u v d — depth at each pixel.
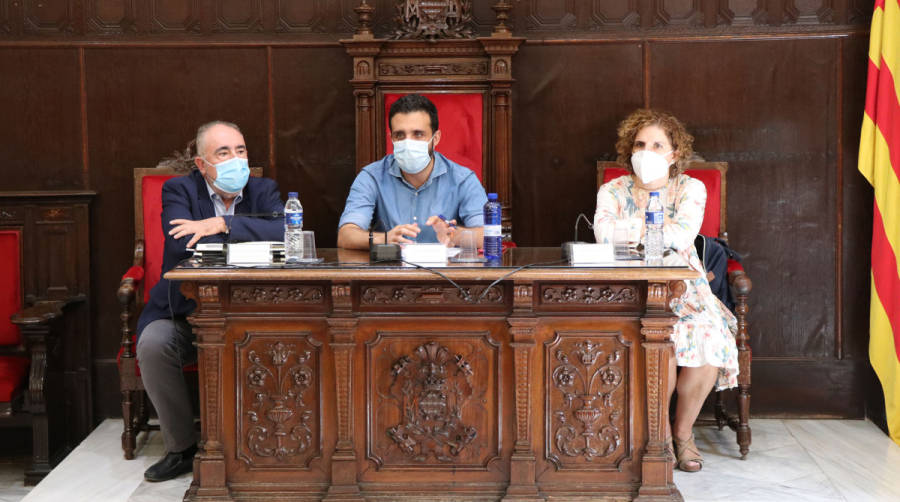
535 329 3.01
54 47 4.46
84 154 4.51
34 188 4.52
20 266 4.43
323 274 2.93
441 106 4.35
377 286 3.01
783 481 3.63
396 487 3.07
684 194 3.64
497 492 3.07
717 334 3.61
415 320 3.03
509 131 4.34
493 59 4.28
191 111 4.52
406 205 3.75
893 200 4.09
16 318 3.89
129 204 4.54
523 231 4.57
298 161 4.56
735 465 3.82
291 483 3.09
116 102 4.50
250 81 4.51
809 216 4.48
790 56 4.42
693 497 3.46
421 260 3.07
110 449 4.10
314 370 3.06
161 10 4.47
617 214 3.72
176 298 3.62
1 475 4.16
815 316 4.53
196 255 3.20
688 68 4.45
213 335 3.03
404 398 3.05
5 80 4.46
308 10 4.49
